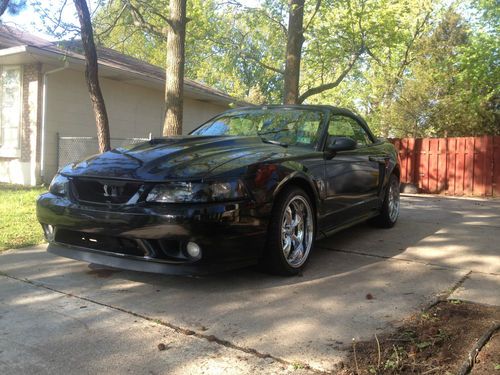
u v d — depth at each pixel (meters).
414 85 20.44
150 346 2.84
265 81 25.06
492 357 2.64
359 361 2.62
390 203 6.50
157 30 9.84
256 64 17.12
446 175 13.17
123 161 3.88
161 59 23.58
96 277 4.14
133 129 14.53
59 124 12.09
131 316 3.29
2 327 3.10
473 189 12.76
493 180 12.45
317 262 4.70
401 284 4.00
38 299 3.60
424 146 13.48
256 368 2.56
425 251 5.19
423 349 2.75
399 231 6.35
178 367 2.59
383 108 22.59
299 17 11.42
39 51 10.52
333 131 5.17
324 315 3.30
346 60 14.94
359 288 3.89
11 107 12.20
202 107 17.52
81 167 4.00
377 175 5.94
